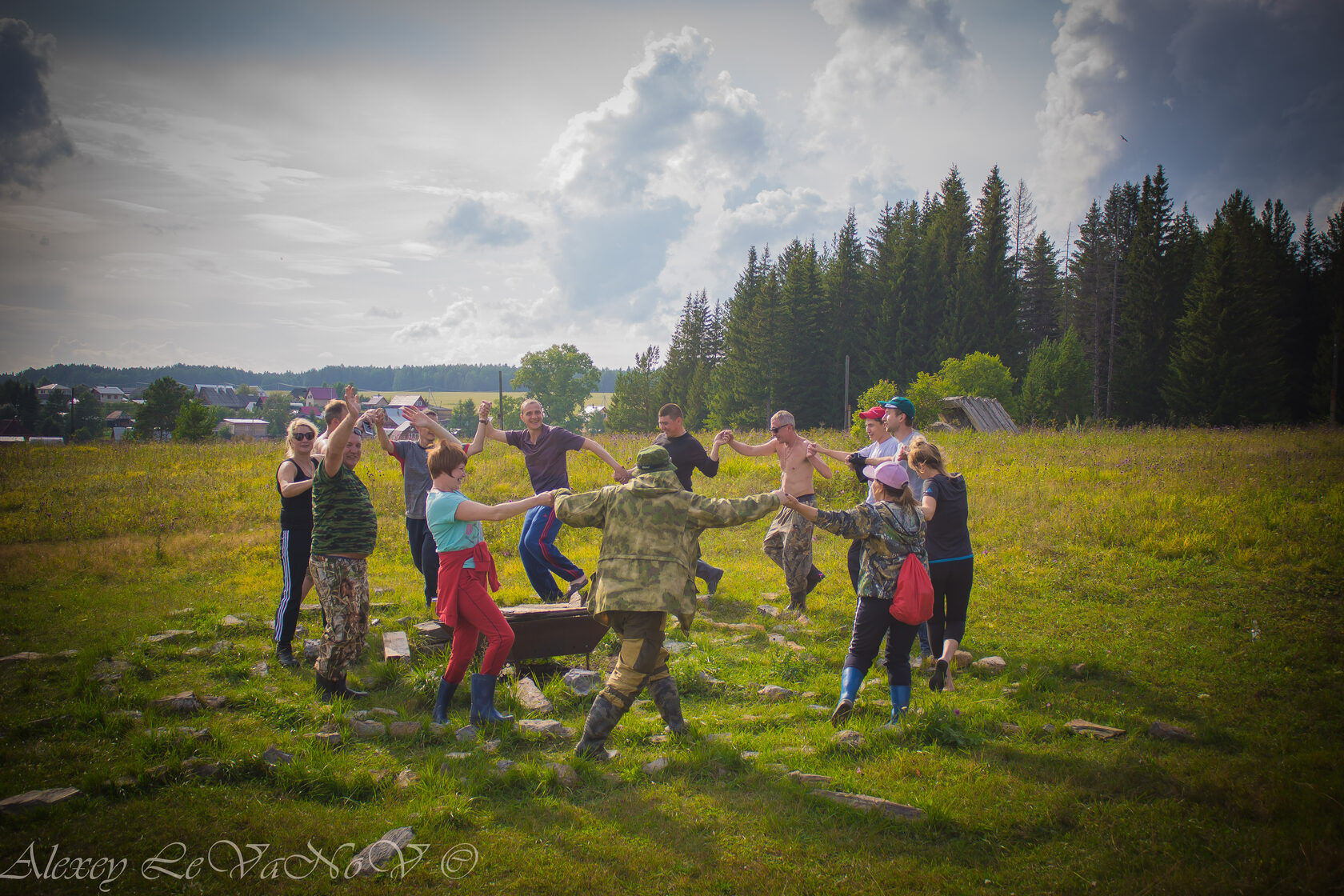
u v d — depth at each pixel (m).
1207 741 4.34
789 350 52.16
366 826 3.40
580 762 4.02
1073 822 3.39
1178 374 40.38
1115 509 10.39
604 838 3.34
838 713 4.60
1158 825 3.29
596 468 15.26
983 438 20.08
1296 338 41.62
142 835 3.28
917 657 6.25
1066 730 4.52
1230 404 38.28
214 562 9.57
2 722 4.45
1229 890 2.78
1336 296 40.03
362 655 5.98
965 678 5.71
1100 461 14.84
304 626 6.86
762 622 7.40
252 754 4.03
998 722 4.68
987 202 53.59
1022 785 3.71
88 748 4.16
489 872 3.07
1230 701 4.97
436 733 4.50
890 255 57.50
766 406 52.94
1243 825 3.28
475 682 4.70
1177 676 5.46
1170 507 10.23
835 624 7.21
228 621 6.80
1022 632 6.76
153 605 7.69
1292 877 2.82
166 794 3.67
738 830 3.40
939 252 53.16
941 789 3.71
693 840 3.31
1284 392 38.53
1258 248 41.38
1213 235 44.81
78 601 7.75
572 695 5.28
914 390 22.36
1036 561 8.93
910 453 5.34
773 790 3.78
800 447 7.41
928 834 3.34
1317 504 9.84
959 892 2.88
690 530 4.30
